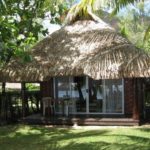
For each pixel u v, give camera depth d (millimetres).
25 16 20375
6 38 15188
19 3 20625
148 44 30484
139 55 20344
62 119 20922
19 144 16156
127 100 22188
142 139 16359
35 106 25203
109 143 15641
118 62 20062
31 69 21297
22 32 20094
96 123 20531
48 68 21094
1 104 22406
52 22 22031
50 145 15680
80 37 22562
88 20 23641
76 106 22500
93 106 22359
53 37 23188
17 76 21281
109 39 21938
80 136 17516
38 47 22750
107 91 22281
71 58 21297
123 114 22078
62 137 17438
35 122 21391
